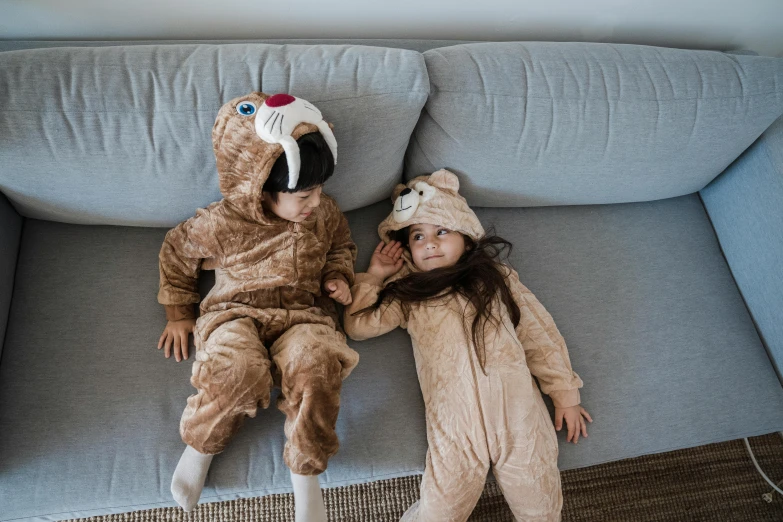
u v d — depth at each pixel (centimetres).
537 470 107
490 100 111
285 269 105
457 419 108
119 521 132
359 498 139
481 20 132
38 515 100
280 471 106
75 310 113
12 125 94
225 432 99
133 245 120
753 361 128
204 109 99
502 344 113
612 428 118
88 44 114
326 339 104
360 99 102
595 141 119
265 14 121
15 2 108
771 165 123
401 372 118
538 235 136
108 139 98
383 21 129
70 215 113
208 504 135
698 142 124
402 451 111
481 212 138
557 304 129
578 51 118
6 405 104
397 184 129
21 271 115
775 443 154
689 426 121
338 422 111
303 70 101
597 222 140
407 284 119
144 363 111
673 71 119
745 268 133
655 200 145
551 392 116
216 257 106
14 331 110
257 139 87
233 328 102
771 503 147
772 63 122
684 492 147
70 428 104
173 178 105
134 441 105
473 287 117
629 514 144
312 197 94
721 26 141
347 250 121
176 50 102
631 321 129
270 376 102
